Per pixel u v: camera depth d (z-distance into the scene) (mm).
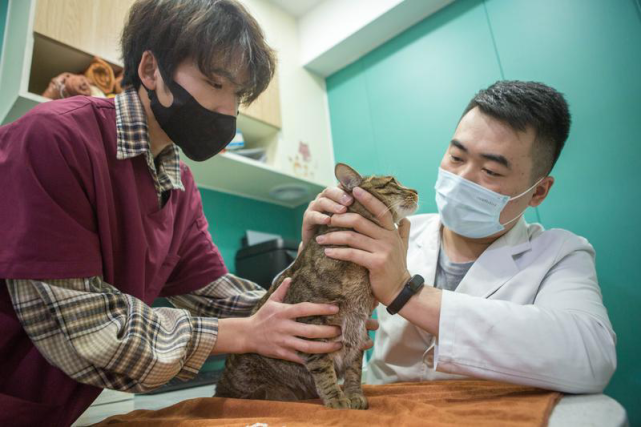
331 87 3555
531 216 2297
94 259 917
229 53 1049
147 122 1187
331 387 1038
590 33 2285
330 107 3516
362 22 3076
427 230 1757
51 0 1890
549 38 2426
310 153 3182
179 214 1374
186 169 1481
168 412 1099
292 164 3008
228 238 2885
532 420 723
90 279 910
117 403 1708
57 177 875
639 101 2086
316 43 3381
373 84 3252
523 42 2521
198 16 1033
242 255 2703
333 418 837
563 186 2225
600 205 2105
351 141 3295
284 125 3072
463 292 1398
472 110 1427
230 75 1066
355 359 1197
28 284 841
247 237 2877
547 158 1379
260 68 1169
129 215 1063
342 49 3287
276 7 3402
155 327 946
